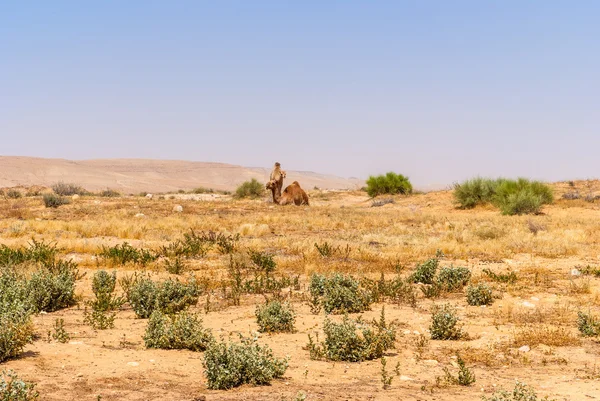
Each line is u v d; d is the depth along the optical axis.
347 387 7.28
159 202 40.97
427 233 26.59
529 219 30.31
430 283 15.72
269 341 9.84
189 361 8.26
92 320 10.84
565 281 15.61
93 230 25.23
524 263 18.55
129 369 7.56
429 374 8.12
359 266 17.98
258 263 17.80
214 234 23.14
